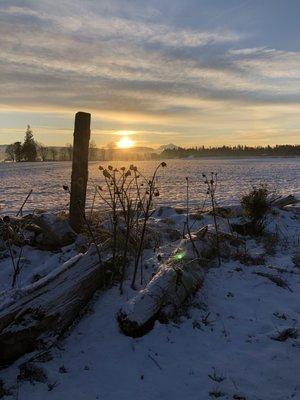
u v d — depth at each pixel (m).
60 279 5.20
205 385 4.06
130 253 6.43
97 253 5.95
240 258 7.30
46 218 7.41
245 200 9.44
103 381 4.10
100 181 34.00
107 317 5.08
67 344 4.68
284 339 4.86
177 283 5.31
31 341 4.46
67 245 7.38
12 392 3.95
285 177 39.69
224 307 5.59
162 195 22.08
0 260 7.08
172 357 4.48
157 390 3.98
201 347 4.67
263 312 5.53
